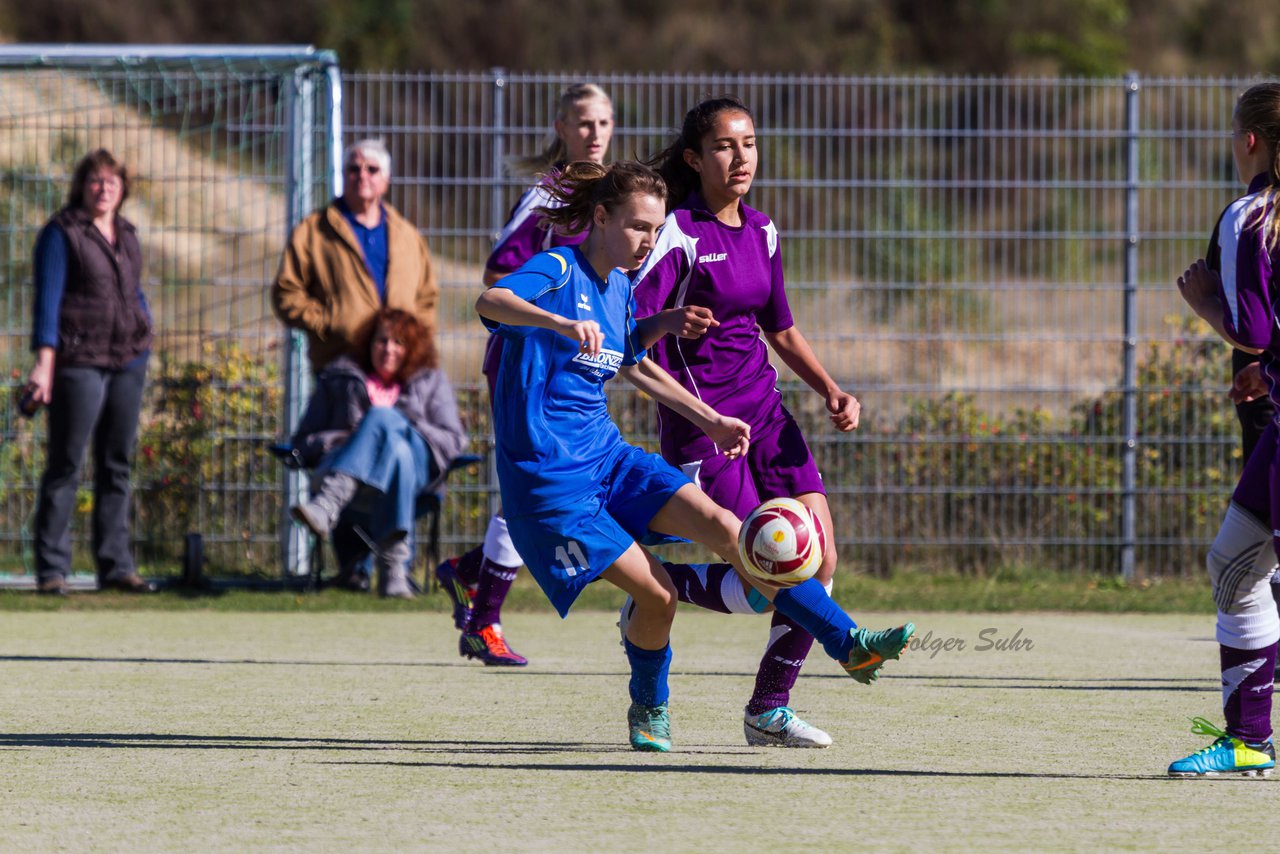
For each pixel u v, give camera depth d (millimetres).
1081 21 123812
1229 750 13984
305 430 31203
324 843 11117
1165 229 37312
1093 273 37625
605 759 14836
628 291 15086
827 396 16828
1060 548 35344
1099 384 35719
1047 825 11805
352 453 30016
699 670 22281
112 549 32188
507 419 14539
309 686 20266
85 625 27859
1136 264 35969
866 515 35188
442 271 39156
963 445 35188
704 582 15992
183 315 36344
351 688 20094
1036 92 64250
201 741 15820
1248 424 19234
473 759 14805
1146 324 36188
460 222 35594
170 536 34562
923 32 122438
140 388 32094
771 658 15602
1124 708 18609
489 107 36781
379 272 31922
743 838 11305
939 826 11758
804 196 36781
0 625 27656
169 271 40000
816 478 16203
